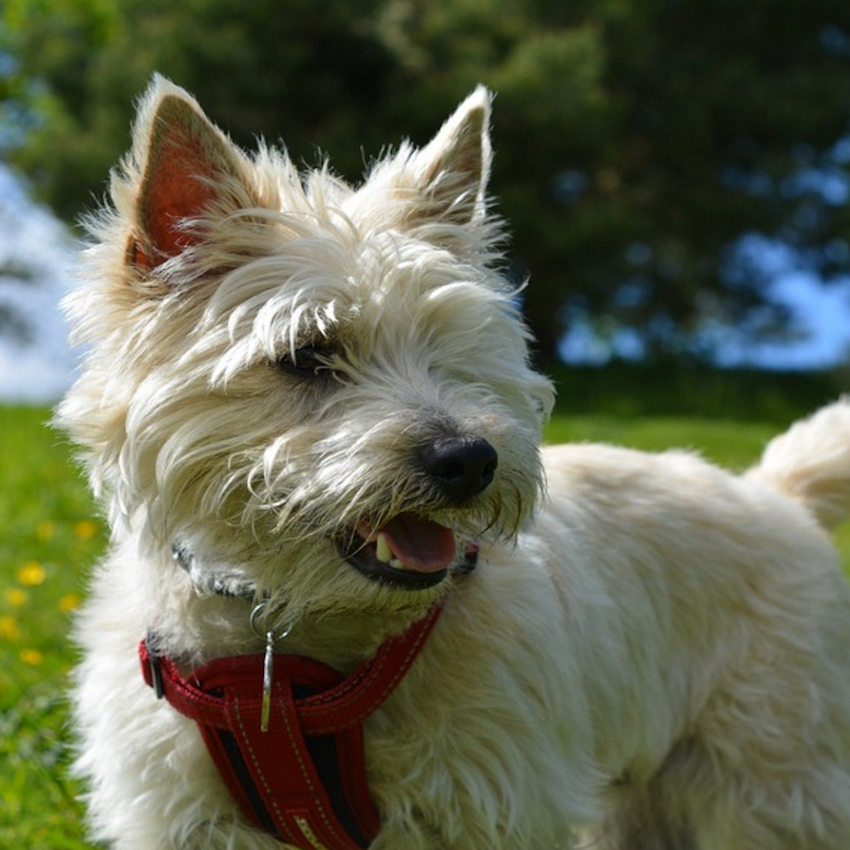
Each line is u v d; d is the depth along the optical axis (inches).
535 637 26.0
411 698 25.3
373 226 26.7
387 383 24.9
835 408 33.7
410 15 173.2
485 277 27.5
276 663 25.2
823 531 32.1
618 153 178.9
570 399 156.4
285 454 24.2
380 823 25.9
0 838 31.0
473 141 27.9
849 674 30.4
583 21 185.0
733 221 193.2
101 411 25.5
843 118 196.4
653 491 30.5
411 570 23.9
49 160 167.9
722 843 29.8
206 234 25.7
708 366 178.9
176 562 25.5
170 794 25.7
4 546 51.8
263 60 163.9
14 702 35.7
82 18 195.2
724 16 203.5
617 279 187.0
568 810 26.2
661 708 29.4
